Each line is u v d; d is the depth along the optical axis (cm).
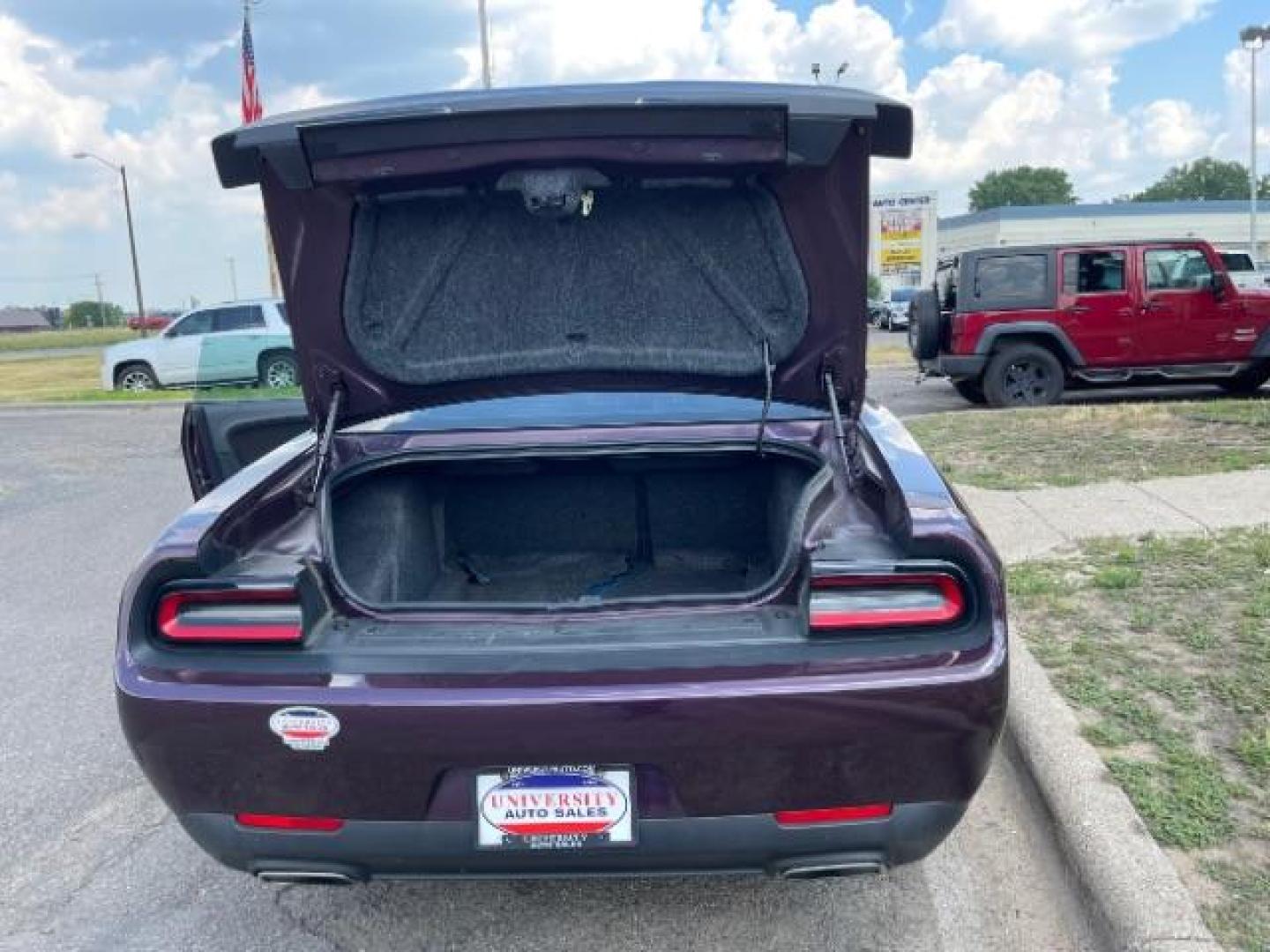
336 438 297
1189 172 10619
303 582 217
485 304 286
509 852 208
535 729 201
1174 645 367
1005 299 1079
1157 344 1069
